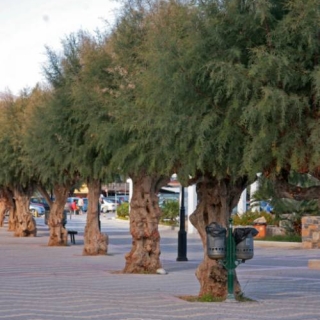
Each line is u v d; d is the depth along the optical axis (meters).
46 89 23.44
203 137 11.05
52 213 34.22
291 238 34.66
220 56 10.80
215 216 14.96
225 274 14.99
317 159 10.02
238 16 10.57
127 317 12.79
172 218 51.81
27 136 25.09
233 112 10.72
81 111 19.69
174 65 11.07
